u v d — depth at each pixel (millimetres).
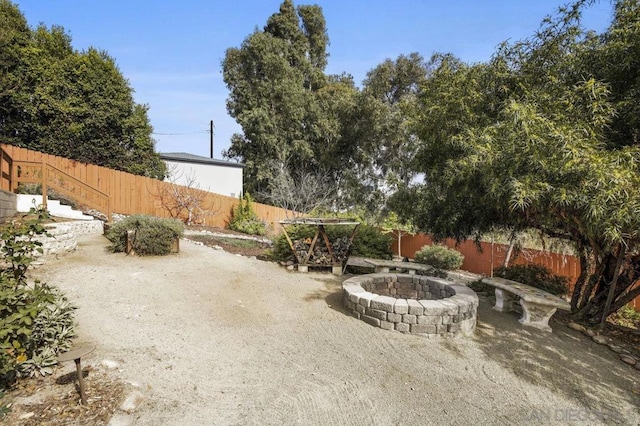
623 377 3648
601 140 3990
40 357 2752
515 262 8883
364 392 3035
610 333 4965
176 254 7602
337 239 8023
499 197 4148
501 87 4848
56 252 6516
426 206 6227
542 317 4797
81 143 13000
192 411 2545
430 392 3123
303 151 21062
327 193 19500
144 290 5207
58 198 10719
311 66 23453
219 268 6930
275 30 23344
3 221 7113
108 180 12250
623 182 3207
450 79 5340
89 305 4395
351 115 21172
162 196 13453
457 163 4430
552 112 4039
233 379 3074
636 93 3943
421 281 5969
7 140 11961
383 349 3910
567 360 3914
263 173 20469
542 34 4871
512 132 3717
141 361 3154
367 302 4625
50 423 2189
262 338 4008
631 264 4965
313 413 2682
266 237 13812
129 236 7145
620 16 4277
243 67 21719
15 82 11984
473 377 3439
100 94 13453
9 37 11633
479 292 6648
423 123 5555
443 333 4320
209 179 18125
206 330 4078
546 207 4207
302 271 7293
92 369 2883
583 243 5336
